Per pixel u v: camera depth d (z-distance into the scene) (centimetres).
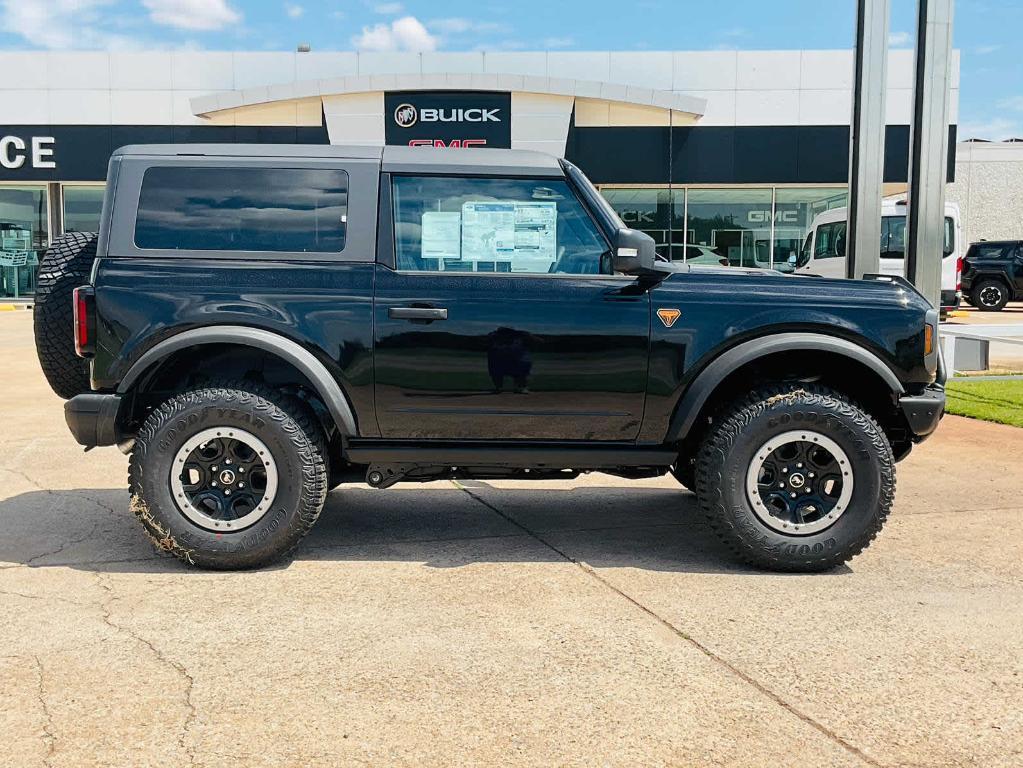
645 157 2378
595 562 461
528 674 325
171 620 375
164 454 430
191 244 438
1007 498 594
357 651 344
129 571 440
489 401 442
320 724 287
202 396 431
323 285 436
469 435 448
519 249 447
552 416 445
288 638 356
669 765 264
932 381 450
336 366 435
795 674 326
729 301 441
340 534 511
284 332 433
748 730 285
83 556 464
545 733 282
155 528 432
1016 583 428
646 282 442
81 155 2458
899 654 344
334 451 496
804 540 438
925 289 888
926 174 876
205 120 2405
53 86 2436
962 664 335
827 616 384
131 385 434
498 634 362
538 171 448
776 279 450
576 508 579
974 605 398
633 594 411
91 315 429
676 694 309
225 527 434
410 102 2288
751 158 2391
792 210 2464
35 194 2567
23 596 403
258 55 2406
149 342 430
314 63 2402
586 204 447
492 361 438
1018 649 349
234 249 439
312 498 437
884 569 450
